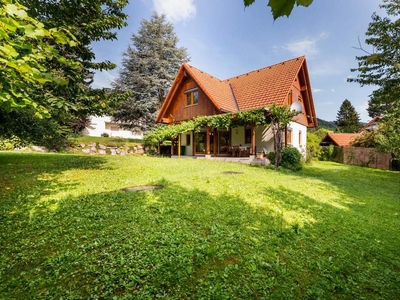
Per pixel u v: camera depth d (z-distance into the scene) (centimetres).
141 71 2464
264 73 1773
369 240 355
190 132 1909
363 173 1239
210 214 402
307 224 394
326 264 274
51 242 288
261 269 252
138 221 356
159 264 243
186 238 307
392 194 726
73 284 213
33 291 204
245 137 1576
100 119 3095
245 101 1603
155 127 2448
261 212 433
